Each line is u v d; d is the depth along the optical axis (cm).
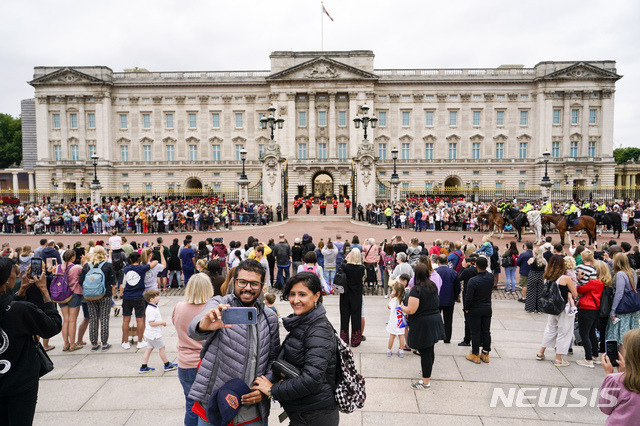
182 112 7638
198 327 430
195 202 5166
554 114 7431
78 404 757
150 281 1182
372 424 694
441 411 737
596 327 1058
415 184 7625
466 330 1053
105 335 1031
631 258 1307
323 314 471
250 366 452
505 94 7512
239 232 3350
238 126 7662
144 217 3419
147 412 730
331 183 7912
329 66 7319
